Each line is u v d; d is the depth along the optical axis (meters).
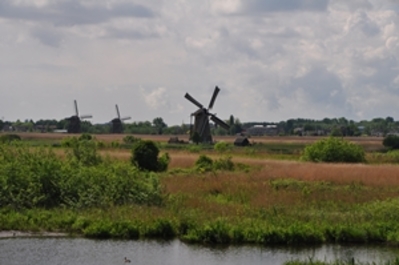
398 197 45.25
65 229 35.19
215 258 30.16
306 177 56.66
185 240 33.41
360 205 41.88
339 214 38.53
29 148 48.28
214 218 36.50
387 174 59.03
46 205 39.72
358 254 31.48
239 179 54.34
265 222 35.62
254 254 31.06
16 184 40.41
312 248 32.66
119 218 36.00
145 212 37.44
